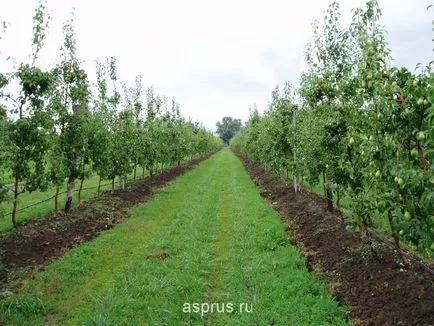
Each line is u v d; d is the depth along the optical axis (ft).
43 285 24.29
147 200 56.59
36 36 32.68
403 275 20.71
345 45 31.55
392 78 17.79
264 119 76.95
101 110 48.11
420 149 16.44
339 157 27.20
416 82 15.56
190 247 32.45
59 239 33.24
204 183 77.20
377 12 20.84
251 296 22.53
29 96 31.91
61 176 36.55
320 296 21.70
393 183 17.72
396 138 17.31
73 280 25.41
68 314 21.03
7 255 27.99
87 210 43.16
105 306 21.27
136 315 20.72
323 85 32.58
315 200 46.65
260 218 42.78
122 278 25.53
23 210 45.32
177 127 102.58
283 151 54.08
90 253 30.71
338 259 26.04
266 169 85.76
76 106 41.34
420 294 18.47
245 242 33.35
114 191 57.26
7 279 24.97
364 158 20.27
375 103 19.17
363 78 20.49
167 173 93.35
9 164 30.09
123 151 56.54
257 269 26.71
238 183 76.07
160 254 30.60
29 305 21.26
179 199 57.62
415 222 16.26
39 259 28.86
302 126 41.88
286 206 47.52
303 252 30.12
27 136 31.63
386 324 17.37
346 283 22.71
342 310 19.84
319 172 36.42
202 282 25.07
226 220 43.55
